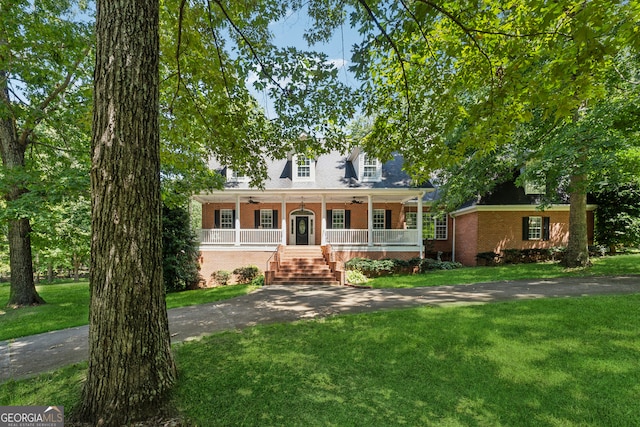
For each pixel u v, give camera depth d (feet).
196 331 18.47
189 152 24.34
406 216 62.13
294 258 45.27
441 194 56.18
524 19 12.30
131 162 9.00
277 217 59.06
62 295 36.68
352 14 13.99
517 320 17.79
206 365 12.65
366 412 9.36
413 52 14.03
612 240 51.96
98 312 8.91
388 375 11.78
